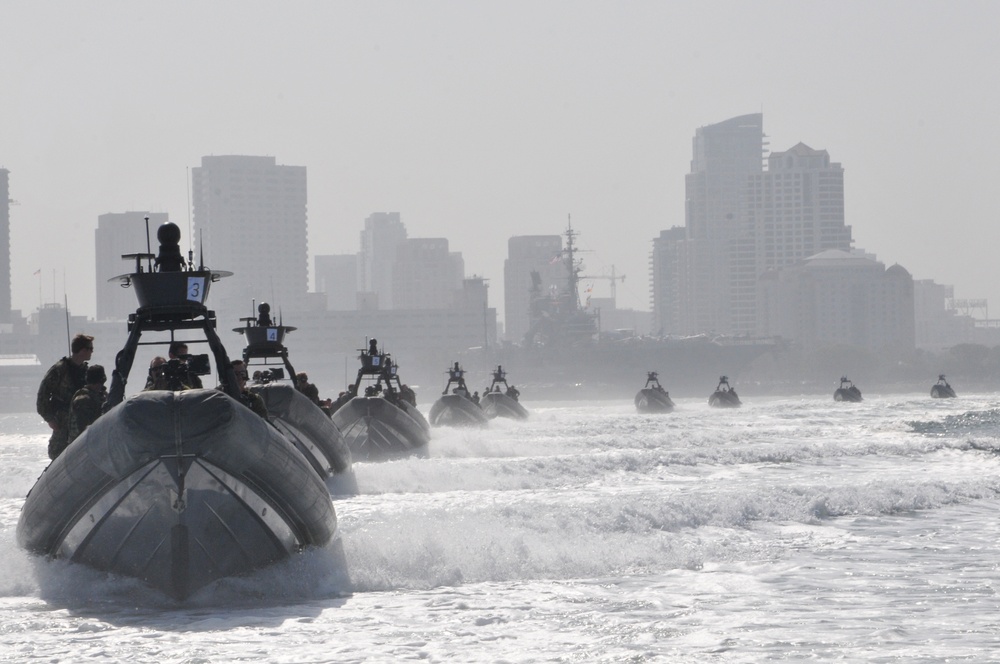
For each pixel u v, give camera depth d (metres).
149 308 52.69
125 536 49.25
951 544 63.72
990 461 117.38
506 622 44.81
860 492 81.38
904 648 40.28
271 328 100.06
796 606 47.50
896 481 90.44
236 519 49.59
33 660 39.19
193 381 53.00
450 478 99.94
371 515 71.12
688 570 56.06
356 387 138.00
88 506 49.50
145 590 49.38
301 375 101.62
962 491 84.25
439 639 42.00
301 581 51.09
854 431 182.12
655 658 39.12
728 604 47.94
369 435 125.62
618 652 39.94
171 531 48.09
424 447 135.38
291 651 40.34
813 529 69.19
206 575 49.22
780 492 81.00
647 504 73.44
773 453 122.25
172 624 44.38
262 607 47.59
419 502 82.69
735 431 183.25
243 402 54.12
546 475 104.88
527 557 57.09
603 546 60.59
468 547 57.75
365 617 45.66
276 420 86.94
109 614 46.03
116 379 52.47
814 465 116.31
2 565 51.41
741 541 64.62
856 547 62.75
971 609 46.69
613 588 51.53
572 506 73.50
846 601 48.47
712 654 39.66
